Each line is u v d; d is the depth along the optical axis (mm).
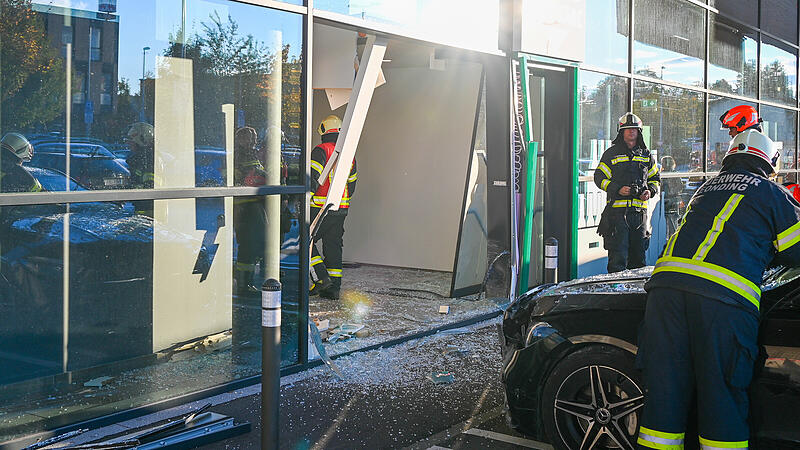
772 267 4203
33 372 4820
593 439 4371
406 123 11641
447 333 7793
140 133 5254
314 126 12188
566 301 4637
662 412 3826
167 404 5488
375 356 6930
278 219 6227
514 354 4758
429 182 11500
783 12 16078
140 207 5305
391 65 11602
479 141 9547
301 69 6324
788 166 16484
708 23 13031
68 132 4883
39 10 4719
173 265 5543
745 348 3717
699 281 3779
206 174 5668
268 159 6105
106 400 5203
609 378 4328
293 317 6414
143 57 5238
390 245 11875
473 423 5316
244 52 5871
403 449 4855
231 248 5926
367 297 9500
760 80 15031
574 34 9523
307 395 5871
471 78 11055
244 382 6039
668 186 11758
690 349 3814
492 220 9297
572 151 9688
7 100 4602
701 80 12852
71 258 4965
